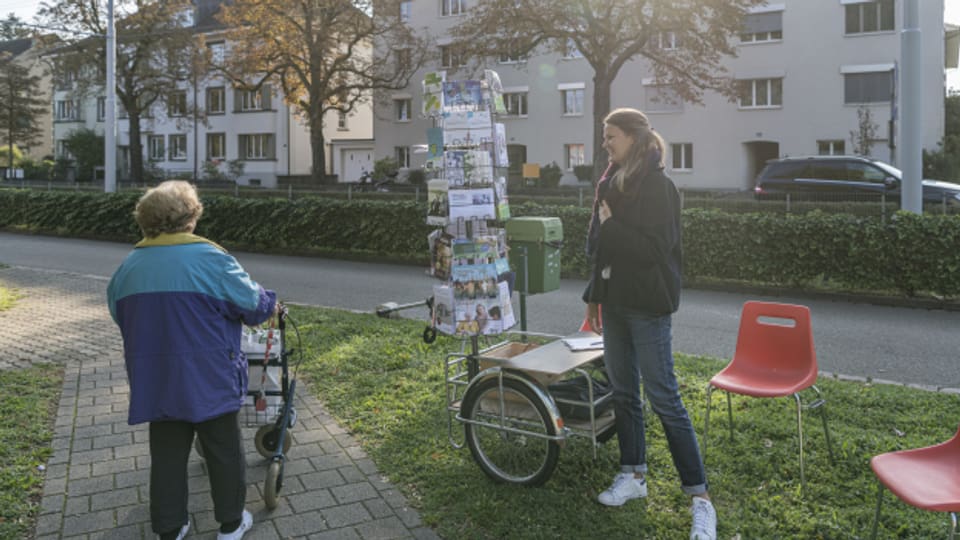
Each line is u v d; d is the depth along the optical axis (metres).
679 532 3.57
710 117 34.25
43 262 15.60
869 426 4.97
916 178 12.09
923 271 10.77
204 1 52.62
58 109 59.44
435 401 5.47
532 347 4.77
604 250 3.64
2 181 44.62
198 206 3.43
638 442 3.92
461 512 3.77
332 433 4.92
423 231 15.75
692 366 6.57
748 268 12.12
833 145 32.12
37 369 6.50
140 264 3.23
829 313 10.27
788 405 5.37
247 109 48.62
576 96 37.53
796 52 32.34
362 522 3.72
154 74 40.97
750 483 4.10
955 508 2.75
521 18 26.22
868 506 3.76
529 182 36.44
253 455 4.57
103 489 4.06
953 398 5.61
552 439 3.92
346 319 8.62
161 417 3.17
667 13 24.88
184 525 3.41
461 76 39.75
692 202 16.06
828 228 11.46
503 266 4.57
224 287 3.27
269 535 3.58
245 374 3.44
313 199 17.52
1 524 3.64
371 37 37.84
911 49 11.95
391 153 43.16
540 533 3.54
